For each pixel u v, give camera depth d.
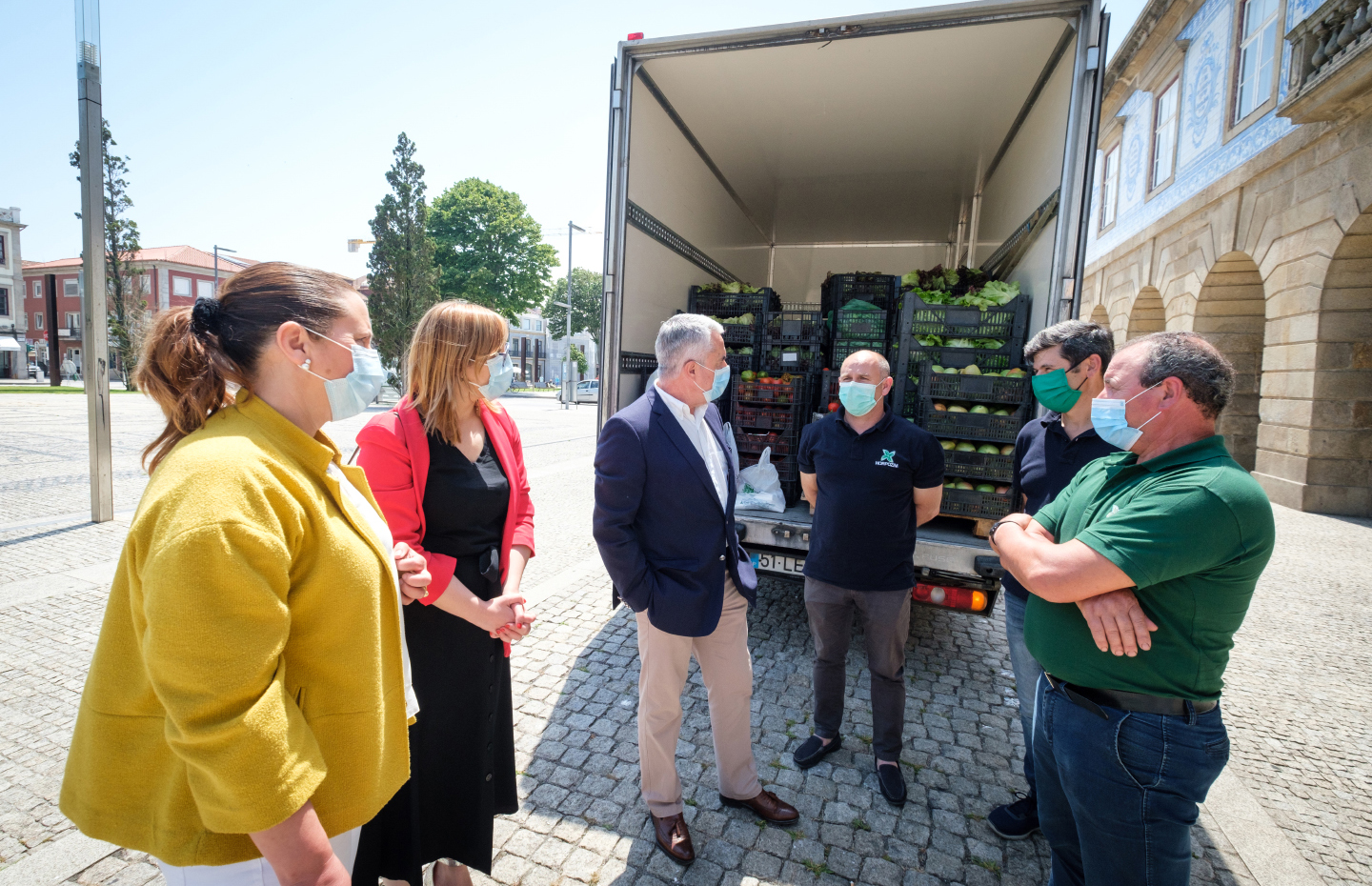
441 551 1.74
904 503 2.63
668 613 2.10
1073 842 1.72
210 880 1.02
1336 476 8.88
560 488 9.07
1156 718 1.40
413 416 1.71
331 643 1.08
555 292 61.16
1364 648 4.39
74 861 2.06
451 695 1.74
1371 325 8.57
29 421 14.20
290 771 0.94
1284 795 2.77
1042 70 4.06
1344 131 8.36
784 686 3.50
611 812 2.43
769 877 2.14
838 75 4.34
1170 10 12.98
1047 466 2.39
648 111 4.11
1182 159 12.73
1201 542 1.29
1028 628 1.65
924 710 3.29
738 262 6.60
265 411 1.08
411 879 1.61
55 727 2.78
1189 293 12.25
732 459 2.46
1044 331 2.39
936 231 7.58
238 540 0.91
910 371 4.06
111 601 1.01
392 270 26.30
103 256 5.82
